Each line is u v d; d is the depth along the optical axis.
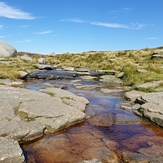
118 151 5.87
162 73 21.00
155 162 5.24
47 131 6.97
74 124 7.88
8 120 6.71
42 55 66.19
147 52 44.47
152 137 6.96
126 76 21.17
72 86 16.92
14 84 15.88
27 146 5.98
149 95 10.99
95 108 10.16
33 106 8.13
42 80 19.97
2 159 4.61
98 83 19.19
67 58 54.16
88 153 5.67
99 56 47.69
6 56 34.75
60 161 5.23
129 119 8.73
